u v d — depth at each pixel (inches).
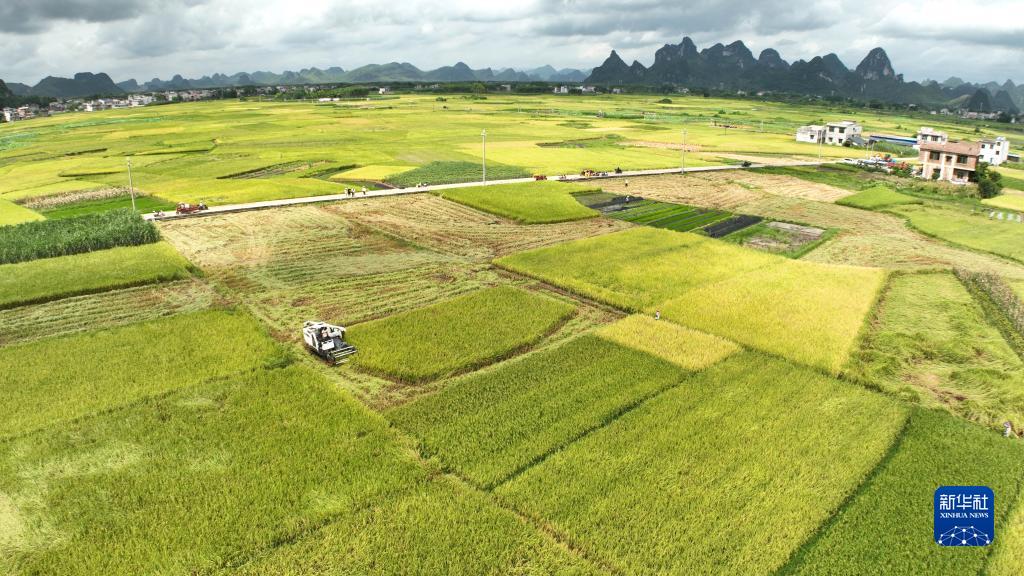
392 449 1206.3
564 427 1289.4
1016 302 2080.5
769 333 1771.7
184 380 1472.7
